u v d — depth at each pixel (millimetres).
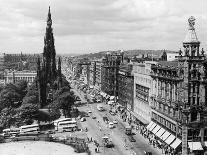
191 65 121875
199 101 123125
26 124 178125
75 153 132625
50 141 155875
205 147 120750
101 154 126500
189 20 123938
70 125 171750
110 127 173125
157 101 149375
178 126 124875
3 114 181875
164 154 123500
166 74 139625
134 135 156750
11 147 145750
